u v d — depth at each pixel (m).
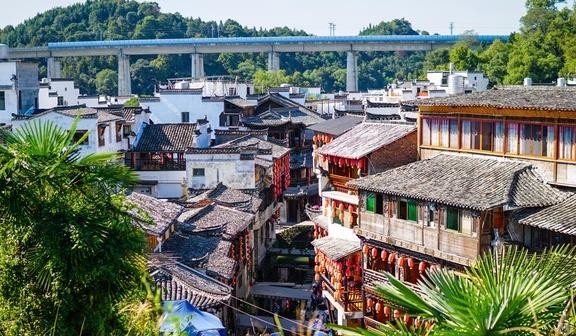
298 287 63.31
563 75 115.25
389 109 97.38
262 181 75.12
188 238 51.06
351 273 46.44
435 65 162.50
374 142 47.06
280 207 88.06
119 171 21.25
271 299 59.84
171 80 149.38
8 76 83.75
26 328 19.88
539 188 36.62
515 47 132.12
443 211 37.50
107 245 19.94
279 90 128.38
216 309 40.78
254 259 66.38
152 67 188.62
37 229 19.72
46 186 20.16
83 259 19.67
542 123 37.62
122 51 166.88
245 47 172.12
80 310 19.98
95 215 20.25
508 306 13.08
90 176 20.70
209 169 71.94
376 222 42.09
